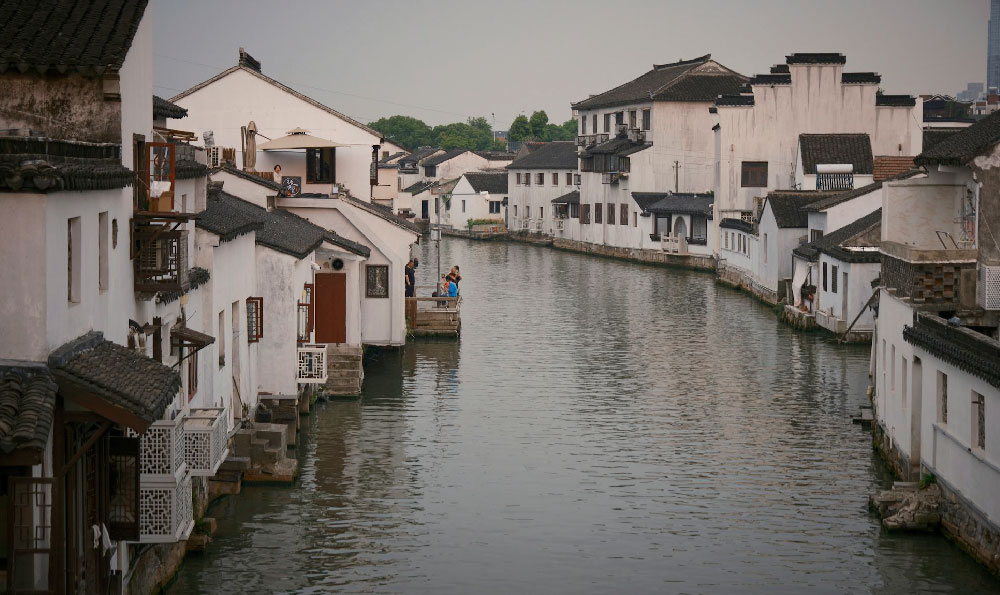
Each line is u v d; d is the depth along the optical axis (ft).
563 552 72.64
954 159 84.74
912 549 72.79
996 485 65.10
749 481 88.38
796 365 139.33
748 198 260.42
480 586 66.74
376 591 65.92
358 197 169.37
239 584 66.59
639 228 310.04
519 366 138.72
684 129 312.71
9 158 43.29
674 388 124.98
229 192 124.98
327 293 122.72
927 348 77.30
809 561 70.85
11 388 41.11
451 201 444.14
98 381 44.32
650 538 75.15
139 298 62.13
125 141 61.93
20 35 60.70
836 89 256.93
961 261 83.56
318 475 89.51
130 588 57.26
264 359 100.42
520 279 253.03
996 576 66.13
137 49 64.69
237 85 165.48
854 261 154.30
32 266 43.01
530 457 95.40
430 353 148.25
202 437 61.77
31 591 41.11
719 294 223.10
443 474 90.12
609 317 185.98
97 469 51.16
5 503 41.98
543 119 604.49
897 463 88.48
